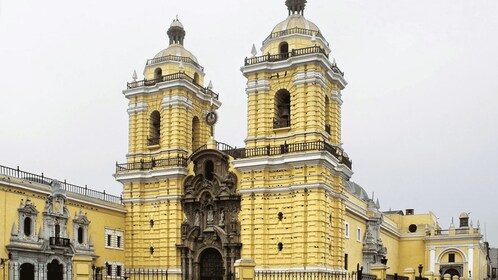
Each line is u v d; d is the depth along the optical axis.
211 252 55.53
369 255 66.69
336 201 52.91
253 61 55.09
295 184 50.25
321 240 48.84
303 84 52.09
